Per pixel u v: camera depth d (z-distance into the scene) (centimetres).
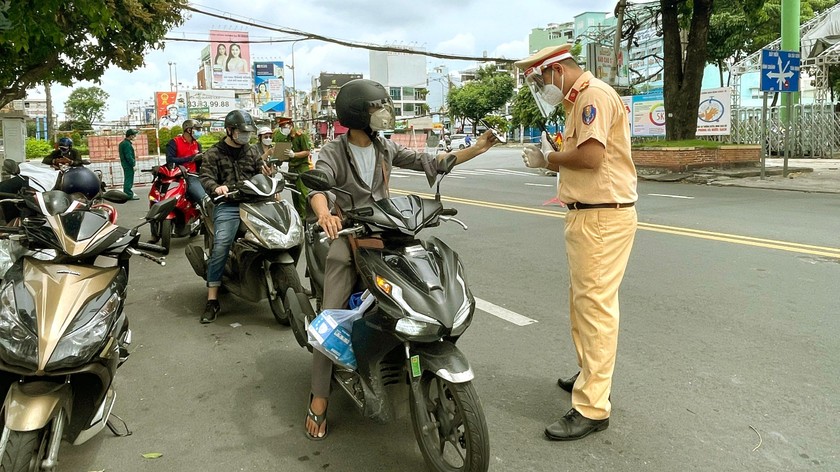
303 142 931
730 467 298
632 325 486
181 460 317
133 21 1212
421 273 285
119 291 325
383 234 304
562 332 483
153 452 324
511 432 337
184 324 533
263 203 522
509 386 393
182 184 855
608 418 338
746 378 389
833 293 546
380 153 343
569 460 309
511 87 6391
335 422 356
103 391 297
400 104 8675
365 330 303
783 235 801
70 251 315
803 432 326
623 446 320
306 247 437
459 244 810
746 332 464
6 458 253
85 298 299
